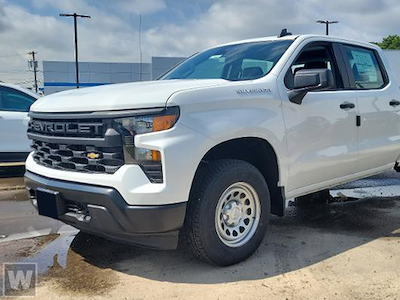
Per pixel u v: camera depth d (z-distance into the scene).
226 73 3.93
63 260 3.50
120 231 2.87
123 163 2.85
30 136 3.58
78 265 3.39
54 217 3.18
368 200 5.49
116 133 2.82
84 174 2.97
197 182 3.08
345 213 4.88
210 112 2.99
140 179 2.78
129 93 2.94
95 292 2.93
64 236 4.09
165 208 2.76
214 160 3.23
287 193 3.65
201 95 2.96
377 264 3.36
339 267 3.30
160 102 2.79
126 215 2.77
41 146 3.42
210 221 3.06
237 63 3.96
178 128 2.81
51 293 2.92
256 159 3.63
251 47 4.14
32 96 7.11
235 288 2.94
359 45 4.66
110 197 2.79
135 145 2.79
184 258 3.49
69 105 3.08
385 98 4.65
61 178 3.10
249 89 3.28
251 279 3.09
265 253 3.60
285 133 3.48
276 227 4.37
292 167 3.59
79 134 3.00
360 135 4.29
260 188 3.39
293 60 3.76
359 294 2.86
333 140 3.96
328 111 3.88
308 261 3.43
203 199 3.03
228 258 3.24
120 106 2.83
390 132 4.75
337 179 4.21
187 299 2.80
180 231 3.16
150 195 2.73
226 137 3.03
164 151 2.73
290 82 3.65
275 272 3.21
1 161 6.79
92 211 2.91
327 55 4.25
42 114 3.33
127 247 3.77
